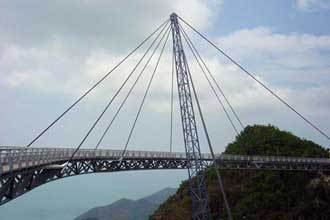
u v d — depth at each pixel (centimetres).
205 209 11544
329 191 15025
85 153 9369
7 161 4884
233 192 16588
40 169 6838
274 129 19525
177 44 11556
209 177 17975
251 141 18900
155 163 11481
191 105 11400
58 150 7906
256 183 16612
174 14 11781
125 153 10575
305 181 15788
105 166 10206
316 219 14725
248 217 15325
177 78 11481
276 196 15700
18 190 5891
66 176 8762
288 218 14938
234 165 13338
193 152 11481
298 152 17488
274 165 13938
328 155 17725
